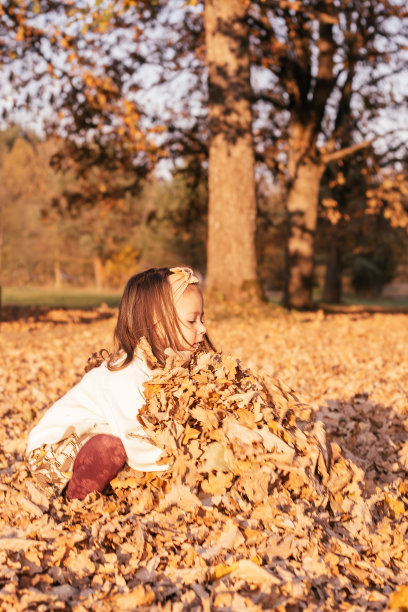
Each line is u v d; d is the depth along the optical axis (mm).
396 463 3426
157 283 2664
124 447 2473
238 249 13164
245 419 2537
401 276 72688
